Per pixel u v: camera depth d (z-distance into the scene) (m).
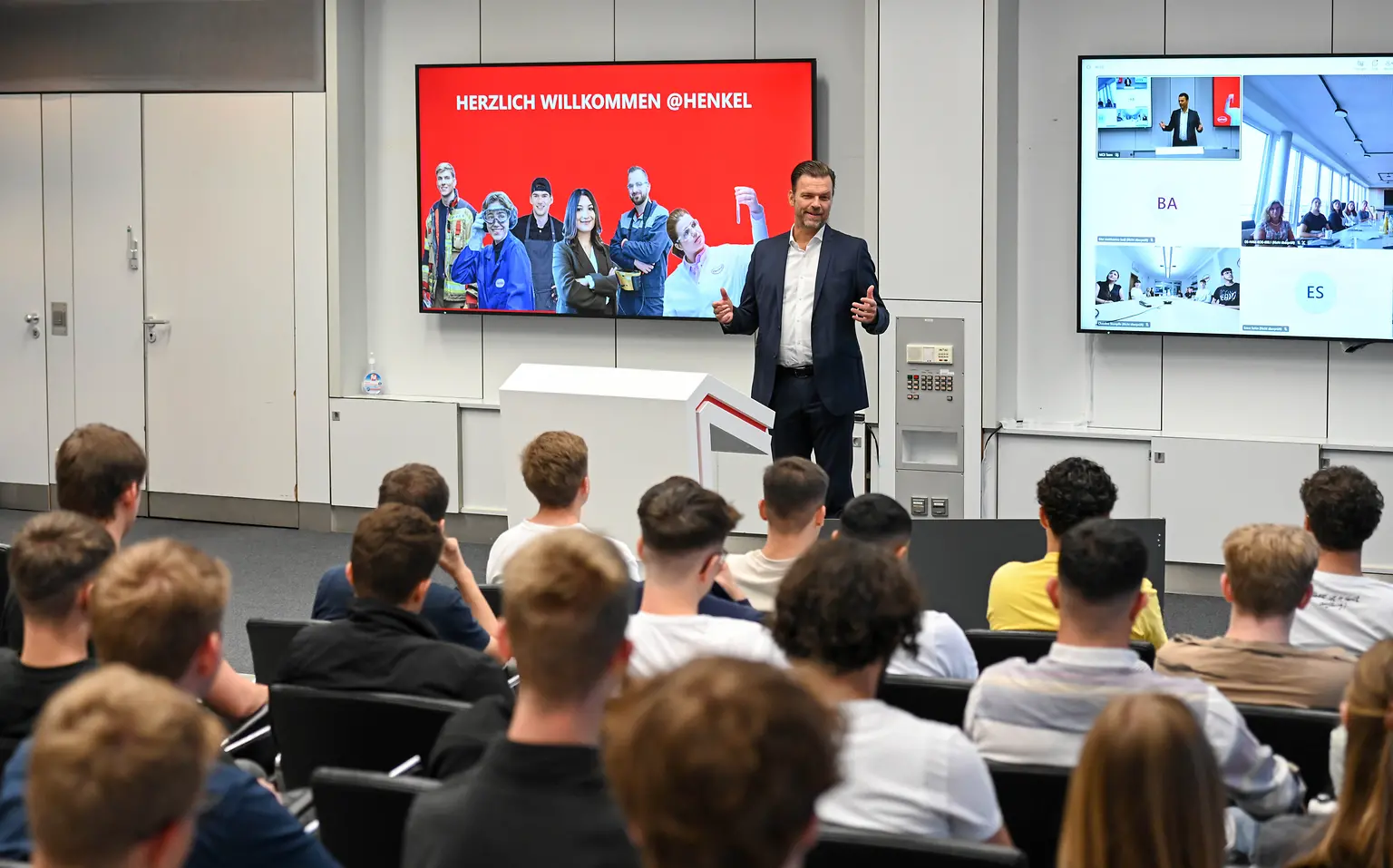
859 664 2.19
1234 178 7.05
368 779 2.27
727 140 7.79
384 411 8.40
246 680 3.10
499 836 1.68
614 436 4.98
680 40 7.96
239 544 8.33
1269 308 7.08
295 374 8.56
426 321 8.58
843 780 1.08
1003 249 7.35
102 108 8.75
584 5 8.10
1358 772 1.98
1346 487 3.78
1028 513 7.42
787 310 6.18
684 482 2.96
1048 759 2.56
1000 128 7.24
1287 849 2.30
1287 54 6.91
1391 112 6.80
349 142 8.45
